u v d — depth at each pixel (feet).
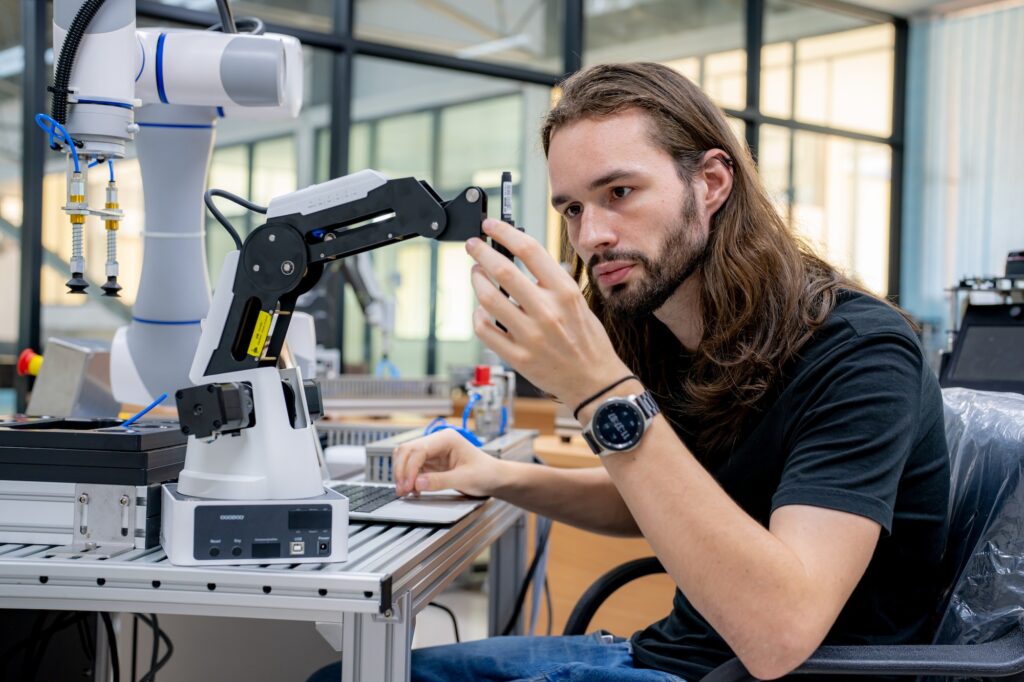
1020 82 19.57
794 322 2.98
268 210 2.85
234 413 2.64
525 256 2.52
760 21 18.01
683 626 3.35
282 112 4.21
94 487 2.88
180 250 4.22
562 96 3.17
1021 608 3.01
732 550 2.38
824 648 2.60
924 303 20.94
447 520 3.19
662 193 2.96
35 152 10.98
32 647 3.93
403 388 9.20
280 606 2.48
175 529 2.58
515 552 5.82
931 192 20.86
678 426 3.52
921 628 3.18
